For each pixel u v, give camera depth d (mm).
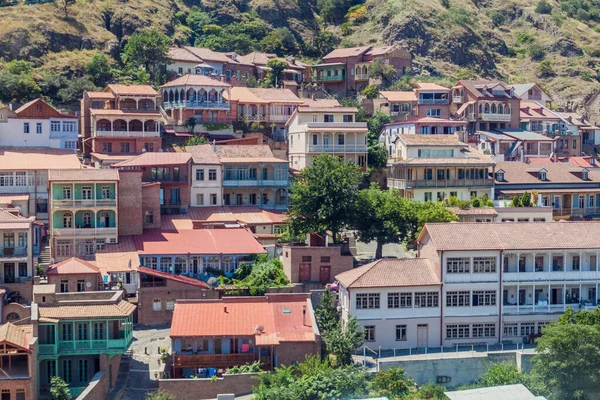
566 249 104250
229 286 108250
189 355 92938
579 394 89312
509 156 168750
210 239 117500
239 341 94750
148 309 104875
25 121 141750
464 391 81875
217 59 199125
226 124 162750
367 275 100875
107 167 137875
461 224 106250
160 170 130000
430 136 148875
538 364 91500
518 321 103125
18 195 123625
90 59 190750
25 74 173625
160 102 168875
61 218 115000
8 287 99688
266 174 138875
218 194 134500
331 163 121438
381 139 170500
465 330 102312
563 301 105000
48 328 88000
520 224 107562
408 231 120688
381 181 157000
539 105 196625
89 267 103500
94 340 88812
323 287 110500
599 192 145125
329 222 118500
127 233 117812
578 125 189625
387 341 100250
